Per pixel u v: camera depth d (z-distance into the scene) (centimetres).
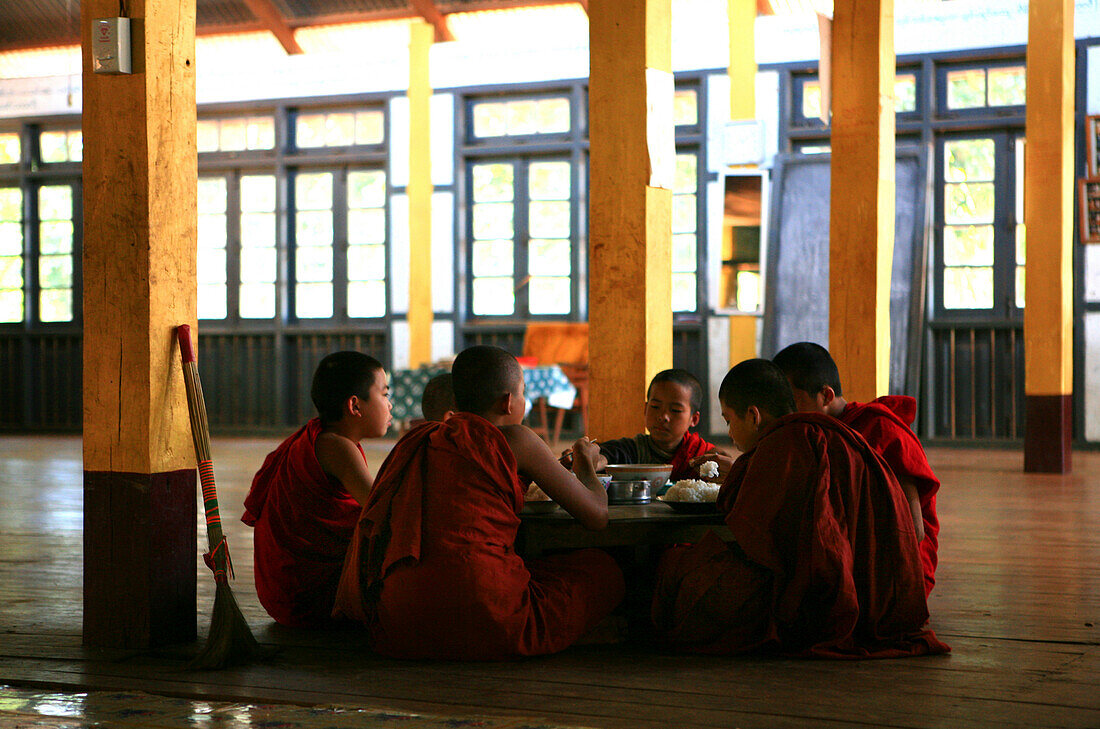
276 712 234
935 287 1094
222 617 278
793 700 240
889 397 327
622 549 320
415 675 264
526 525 291
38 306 1362
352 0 1233
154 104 292
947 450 1046
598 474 333
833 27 548
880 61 541
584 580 288
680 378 359
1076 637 301
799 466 277
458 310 1241
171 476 299
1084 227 1016
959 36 1070
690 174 1173
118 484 296
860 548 279
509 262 1238
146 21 290
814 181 1106
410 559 269
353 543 283
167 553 298
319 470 316
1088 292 1033
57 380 1357
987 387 1077
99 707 240
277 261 1292
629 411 450
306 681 260
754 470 280
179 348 299
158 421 294
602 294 454
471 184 1246
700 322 1159
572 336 1147
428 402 344
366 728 221
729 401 300
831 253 552
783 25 1125
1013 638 301
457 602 268
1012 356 1068
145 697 248
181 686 256
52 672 270
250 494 330
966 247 1083
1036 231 807
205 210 1322
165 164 295
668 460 361
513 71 1214
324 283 1293
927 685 252
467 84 1229
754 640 282
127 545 295
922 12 1080
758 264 1130
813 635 281
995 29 1058
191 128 302
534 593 279
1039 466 820
